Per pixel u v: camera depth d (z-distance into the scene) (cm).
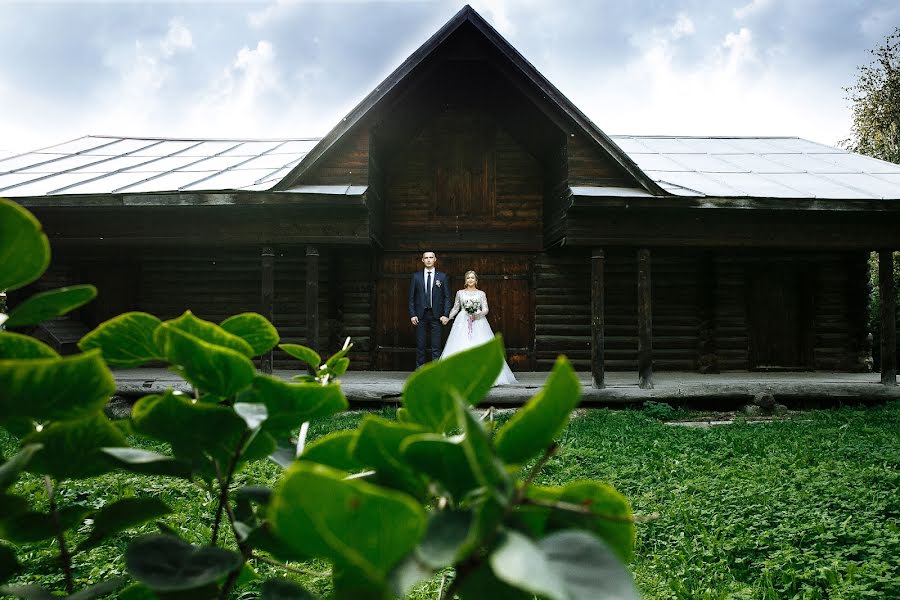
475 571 55
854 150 2627
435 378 51
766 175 1103
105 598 270
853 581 334
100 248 1124
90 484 495
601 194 904
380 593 48
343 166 950
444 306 1075
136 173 1059
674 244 945
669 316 1219
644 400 966
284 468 75
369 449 56
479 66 1021
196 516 432
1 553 67
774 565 359
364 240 932
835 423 841
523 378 1073
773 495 496
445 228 1210
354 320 1208
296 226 936
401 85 945
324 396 64
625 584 42
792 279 1209
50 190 927
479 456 44
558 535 47
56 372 48
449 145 1219
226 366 61
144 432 66
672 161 1215
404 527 37
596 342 955
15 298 1124
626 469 583
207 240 938
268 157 1205
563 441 722
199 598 66
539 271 1214
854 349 1197
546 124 1002
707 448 706
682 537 411
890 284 973
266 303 947
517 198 1213
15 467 54
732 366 1189
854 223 957
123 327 65
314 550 45
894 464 591
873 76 2505
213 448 69
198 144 1376
